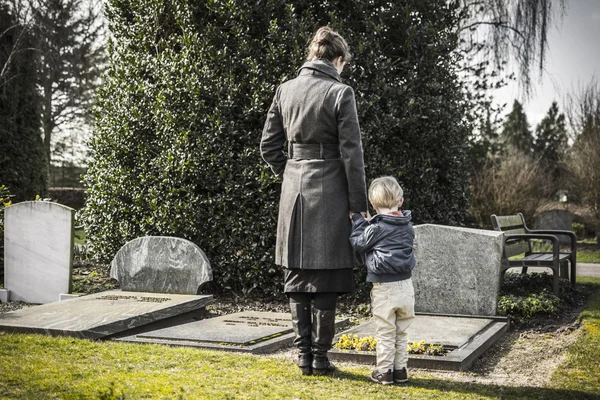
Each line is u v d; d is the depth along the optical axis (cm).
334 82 382
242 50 675
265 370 398
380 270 370
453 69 753
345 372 400
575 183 1856
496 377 408
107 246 764
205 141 673
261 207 669
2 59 1464
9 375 364
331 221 374
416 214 729
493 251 592
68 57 1838
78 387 343
